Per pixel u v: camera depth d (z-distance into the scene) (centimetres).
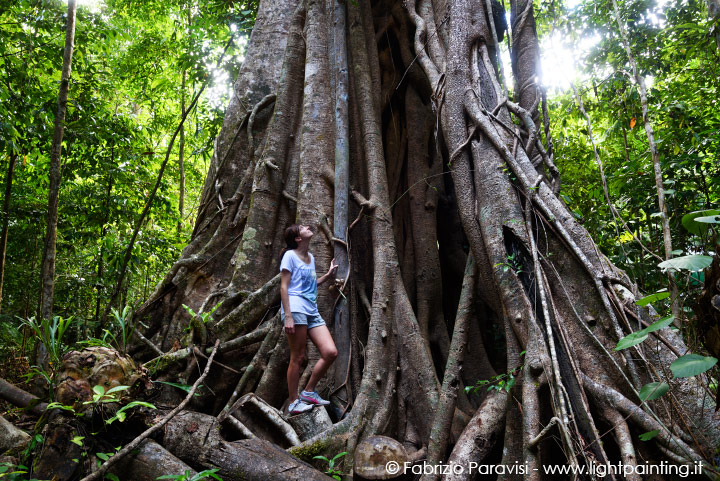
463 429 427
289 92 637
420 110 682
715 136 611
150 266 1098
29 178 972
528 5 612
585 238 397
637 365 339
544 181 478
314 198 552
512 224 409
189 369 470
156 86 1246
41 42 794
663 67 762
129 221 977
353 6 650
